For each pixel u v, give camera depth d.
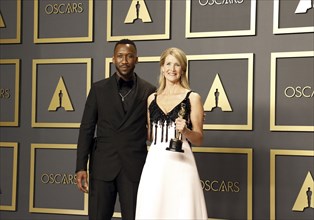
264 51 3.59
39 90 4.00
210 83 3.68
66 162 3.94
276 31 3.55
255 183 3.58
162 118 2.85
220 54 3.65
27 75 4.03
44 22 4.00
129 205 2.95
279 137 3.55
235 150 3.62
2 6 4.06
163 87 2.95
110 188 3.01
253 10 3.59
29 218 3.99
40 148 3.98
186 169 2.79
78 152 3.06
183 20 3.75
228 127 3.62
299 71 3.53
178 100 2.87
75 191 3.91
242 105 3.62
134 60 3.07
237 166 3.62
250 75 3.58
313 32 3.50
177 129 2.72
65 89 3.95
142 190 2.80
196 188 2.79
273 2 3.57
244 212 3.59
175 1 3.76
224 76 3.66
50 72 3.98
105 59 3.88
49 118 3.98
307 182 3.49
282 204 3.53
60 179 3.94
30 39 4.02
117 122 3.00
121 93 3.07
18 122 4.02
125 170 2.97
